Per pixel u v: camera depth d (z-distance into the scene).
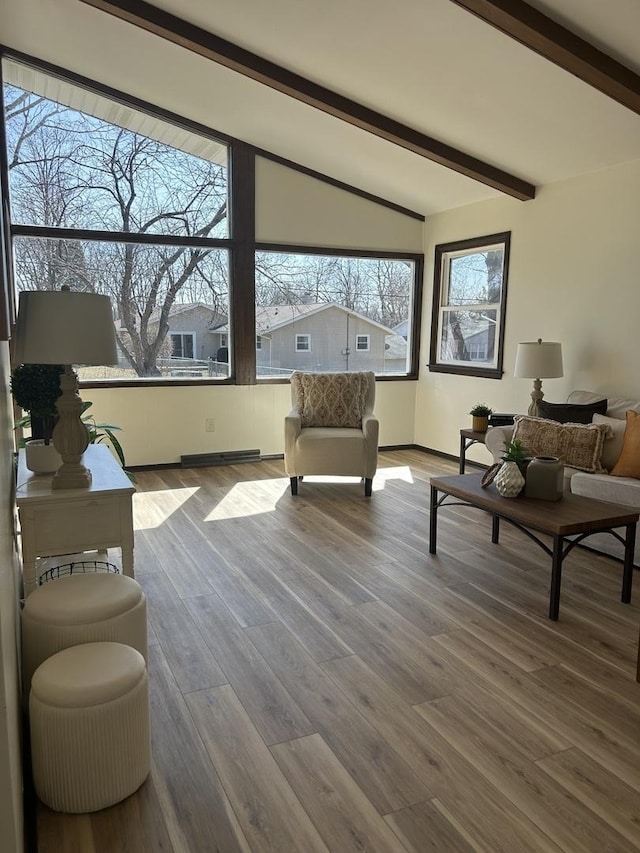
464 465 5.35
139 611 2.00
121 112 5.12
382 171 5.45
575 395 4.47
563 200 4.70
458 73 3.63
